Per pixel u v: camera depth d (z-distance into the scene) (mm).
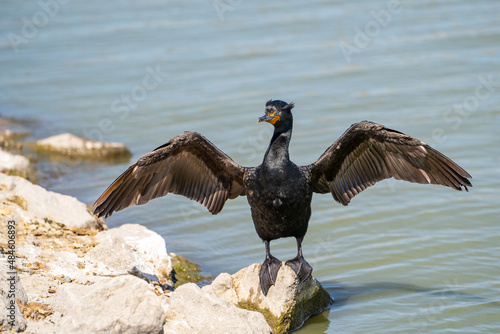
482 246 13586
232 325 9531
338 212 15508
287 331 10820
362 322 11109
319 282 11914
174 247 14234
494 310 11297
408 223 14797
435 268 12883
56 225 12758
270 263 11070
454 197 15852
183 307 9805
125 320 8969
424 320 11070
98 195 17078
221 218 15547
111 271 11211
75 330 8852
